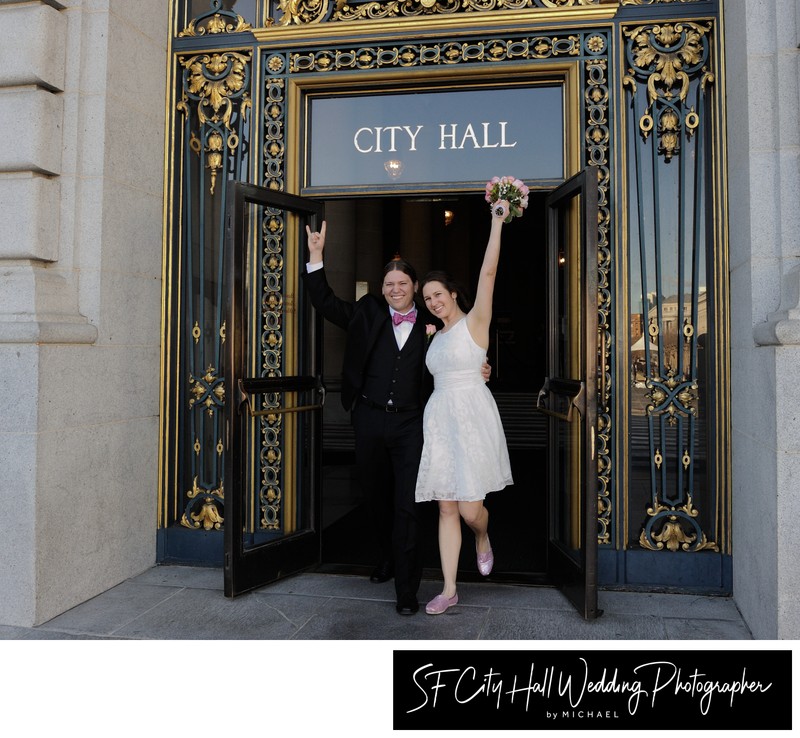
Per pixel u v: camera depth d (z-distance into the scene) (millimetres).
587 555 3393
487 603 3695
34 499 3365
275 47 4242
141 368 4184
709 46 3842
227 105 4348
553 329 4031
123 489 4039
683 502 3887
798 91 3121
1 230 3637
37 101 3639
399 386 3658
